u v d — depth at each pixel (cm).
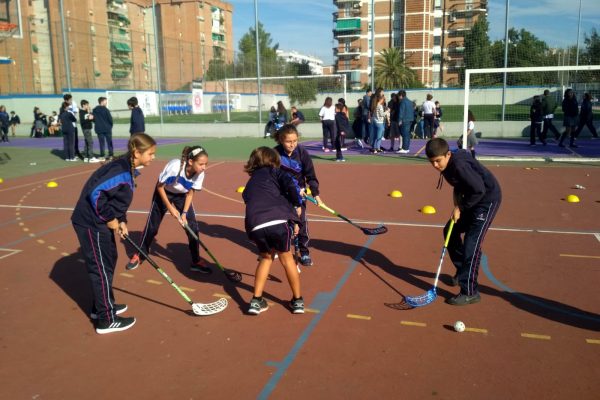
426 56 5644
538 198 838
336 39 6159
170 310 426
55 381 322
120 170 371
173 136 2378
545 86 2728
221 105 4106
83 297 457
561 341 360
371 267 518
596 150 1516
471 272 419
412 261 535
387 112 1719
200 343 367
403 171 1166
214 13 6775
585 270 496
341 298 441
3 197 923
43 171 1252
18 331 392
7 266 539
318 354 346
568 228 649
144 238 524
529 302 427
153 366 337
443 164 408
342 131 1380
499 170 1145
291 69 4022
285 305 429
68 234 662
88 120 1418
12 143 2080
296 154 512
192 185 494
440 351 347
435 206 798
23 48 3266
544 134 1669
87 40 3747
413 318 400
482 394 297
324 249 579
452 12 5531
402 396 296
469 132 1305
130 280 496
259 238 395
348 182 1034
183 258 561
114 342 372
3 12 2184
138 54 3925
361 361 336
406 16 5650
